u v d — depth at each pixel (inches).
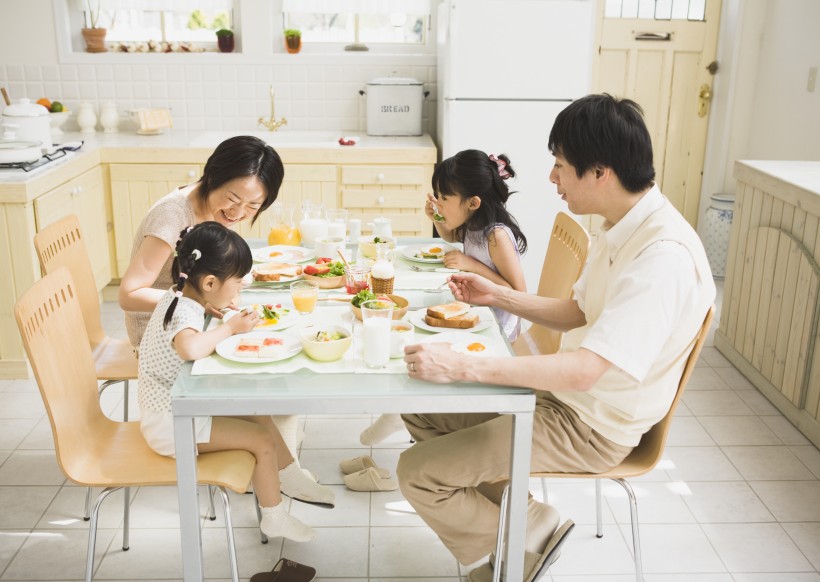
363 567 88.3
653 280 64.7
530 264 177.0
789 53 181.3
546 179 171.8
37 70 188.7
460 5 161.2
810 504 102.3
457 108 166.9
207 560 89.0
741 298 142.6
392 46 198.1
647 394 70.9
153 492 102.8
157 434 76.4
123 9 187.6
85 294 100.7
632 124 66.5
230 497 101.3
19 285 131.3
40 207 133.0
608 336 64.9
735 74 197.0
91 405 80.3
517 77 165.5
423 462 75.0
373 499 101.1
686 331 68.1
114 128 187.8
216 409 64.2
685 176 210.4
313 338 72.0
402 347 71.7
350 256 103.1
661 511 100.3
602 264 75.5
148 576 86.4
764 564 90.4
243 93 193.2
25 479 104.9
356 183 171.5
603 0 196.2
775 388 129.3
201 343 71.3
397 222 175.0
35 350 69.3
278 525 82.1
